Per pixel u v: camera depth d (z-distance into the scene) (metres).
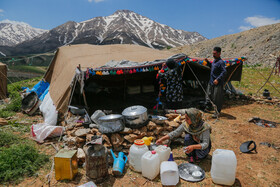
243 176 3.56
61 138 5.07
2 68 9.91
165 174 3.27
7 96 10.37
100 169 3.35
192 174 3.50
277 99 8.47
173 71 5.88
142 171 3.50
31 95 7.74
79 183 3.40
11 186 3.32
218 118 6.47
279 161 4.00
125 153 4.14
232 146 4.65
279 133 5.29
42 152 4.41
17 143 4.82
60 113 6.09
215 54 6.48
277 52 33.72
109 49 8.31
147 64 6.10
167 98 6.06
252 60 35.59
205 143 3.56
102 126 4.08
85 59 7.13
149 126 4.45
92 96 9.02
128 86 9.11
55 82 7.96
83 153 3.95
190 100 8.21
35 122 6.41
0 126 5.89
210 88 6.69
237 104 8.07
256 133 5.31
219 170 3.24
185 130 3.71
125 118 4.33
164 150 3.66
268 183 3.38
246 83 13.00
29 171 3.69
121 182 3.41
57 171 3.45
